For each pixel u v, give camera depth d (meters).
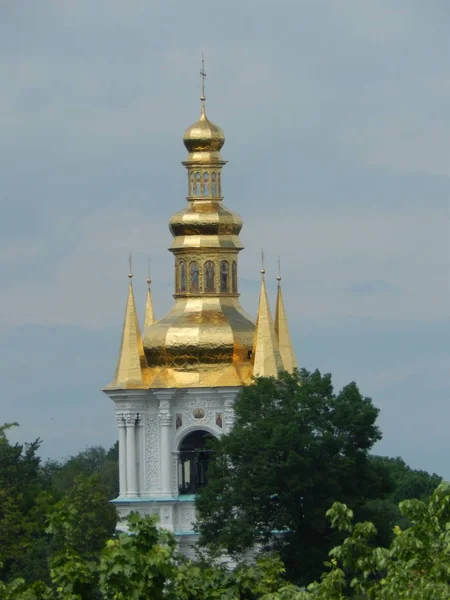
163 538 156.12
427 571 145.25
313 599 149.25
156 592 152.88
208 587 164.50
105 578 151.88
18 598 155.75
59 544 176.50
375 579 154.75
